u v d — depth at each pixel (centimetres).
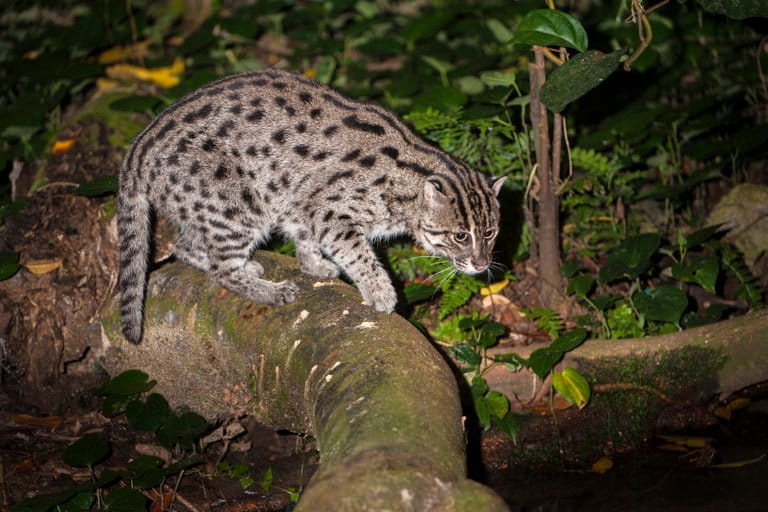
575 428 590
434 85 821
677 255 718
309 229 570
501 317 654
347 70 882
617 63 525
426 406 379
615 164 713
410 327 461
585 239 721
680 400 603
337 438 374
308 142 555
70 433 577
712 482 543
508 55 871
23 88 901
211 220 554
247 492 539
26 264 600
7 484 524
